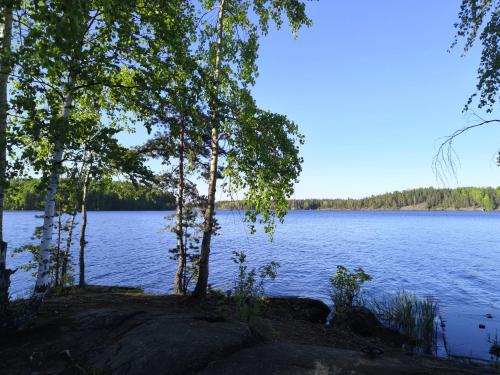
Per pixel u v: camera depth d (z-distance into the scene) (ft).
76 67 23.40
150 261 106.52
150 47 26.25
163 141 47.09
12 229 205.05
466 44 22.48
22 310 24.16
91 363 19.01
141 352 18.99
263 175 39.75
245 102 39.58
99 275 86.28
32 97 21.50
